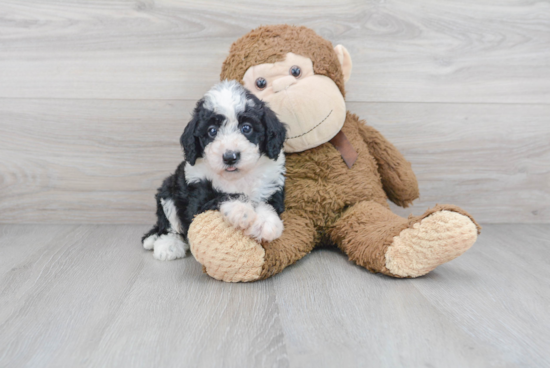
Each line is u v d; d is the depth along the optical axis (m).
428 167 2.12
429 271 1.43
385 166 1.86
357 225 1.58
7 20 1.92
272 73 1.58
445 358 0.98
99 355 0.98
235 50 1.69
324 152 1.69
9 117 2.00
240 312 1.19
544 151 2.13
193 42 1.98
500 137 2.11
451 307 1.23
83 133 2.03
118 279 1.44
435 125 2.09
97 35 1.96
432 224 1.31
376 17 1.99
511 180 2.15
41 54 1.96
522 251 1.76
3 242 1.83
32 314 1.18
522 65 2.06
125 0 1.93
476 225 1.31
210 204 1.39
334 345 1.03
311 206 1.65
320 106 1.57
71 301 1.26
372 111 2.07
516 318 1.17
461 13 2.01
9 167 2.04
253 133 1.37
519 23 2.03
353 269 1.53
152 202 2.11
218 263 1.33
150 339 1.05
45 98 1.99
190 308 1.22
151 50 1.98
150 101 2.02
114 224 2.12
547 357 0.98
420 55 2.03
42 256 1.66
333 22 1.99
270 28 1.70
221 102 1.38
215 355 0.98
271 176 1.49
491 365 0.95
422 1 1.99
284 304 1.24
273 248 1.43
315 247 1.77
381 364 0.95
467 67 2.05
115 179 2.08
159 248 1.64
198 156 1.42
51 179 2.07
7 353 0.99
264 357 0.98
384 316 1.17
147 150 2.06
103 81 1.99
